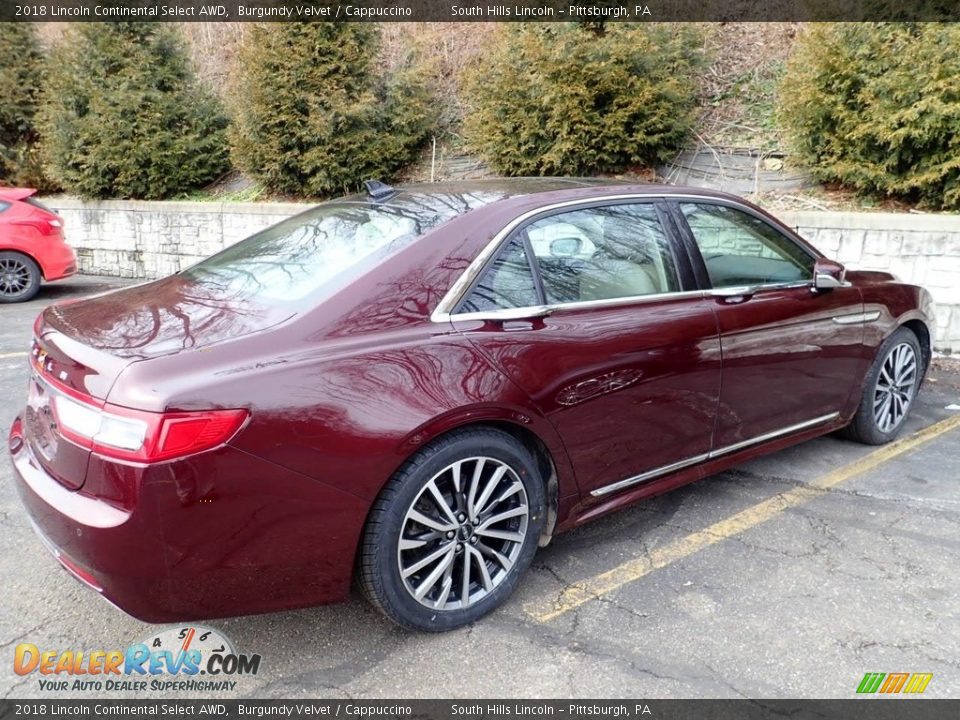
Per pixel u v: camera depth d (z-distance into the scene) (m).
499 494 2.59
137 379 2.03
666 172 8.11
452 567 2.51
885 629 2.53
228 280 2.80
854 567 2.93
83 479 2.11
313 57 9.20
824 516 3.37
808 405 3.66
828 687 2.26
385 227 2.79
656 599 2.73
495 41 9.91
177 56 11.04
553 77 7.96
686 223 3.22
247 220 9.73
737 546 3.11
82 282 10.66
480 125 8.63
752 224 3.50
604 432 2.82
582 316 2.76
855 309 3.79
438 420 2.33
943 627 2.54
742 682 2.28
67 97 10.91
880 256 6.17
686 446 3.15
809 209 6.83
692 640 2.49
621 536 3.21
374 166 9.58
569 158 8.10
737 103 8.89
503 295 2.62
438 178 9.58
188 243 10.37
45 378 2.36
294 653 2.44
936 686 2.25
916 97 6.09
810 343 3.55
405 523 2.35
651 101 7.80
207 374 2.07
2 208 8.81
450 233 2.61
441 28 11.55
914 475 3.80
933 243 5.94
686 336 3.01
